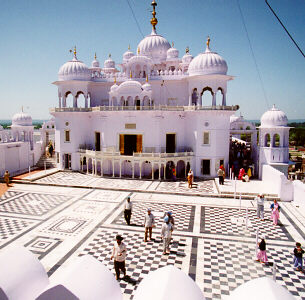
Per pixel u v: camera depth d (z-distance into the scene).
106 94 33.44
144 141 28.36
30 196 21.67
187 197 21.62
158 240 13.77
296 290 9.66
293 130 123.88
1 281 6.36
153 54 36.16
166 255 12.23
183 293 5.69
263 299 5.41
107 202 20.17
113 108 28.84
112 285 6.55
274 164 26.69
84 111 30.86
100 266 6.78
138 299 5.73
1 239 13.74
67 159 32.12
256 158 29.80
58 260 11.70
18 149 30.70
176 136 29.34
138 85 28.23
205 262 11.66
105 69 40.66
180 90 31.45
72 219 16.61
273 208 15.96
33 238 13.88
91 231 14.81
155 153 26.80
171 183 25.77
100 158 28.30
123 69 36.31
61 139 31.66
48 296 5.94
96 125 31.02
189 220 16.55
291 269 11.09
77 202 20.11
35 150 34.06
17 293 6.46
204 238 14.02
